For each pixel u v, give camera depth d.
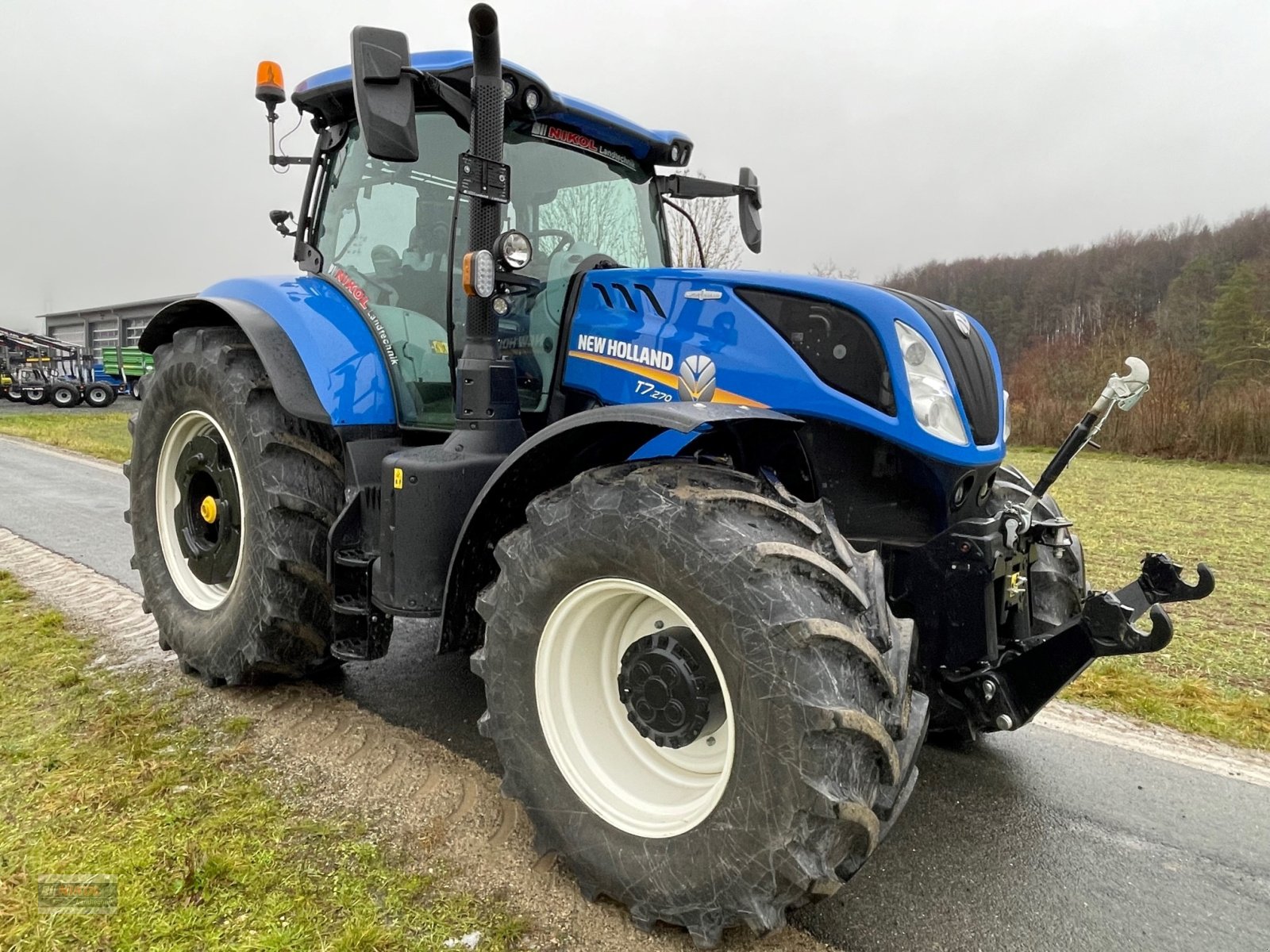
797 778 1.68
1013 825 2.50
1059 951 1.95
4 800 2.43
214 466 3.32
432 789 2.56
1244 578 6.08
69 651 3.67
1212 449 16.91
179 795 2.48
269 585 2.95
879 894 2.15
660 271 2.62
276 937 1.86
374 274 3.14
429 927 1.92
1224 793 2.74
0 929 1.88
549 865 2.19
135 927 1.89
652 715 2.00
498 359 2.65
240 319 3.08
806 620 1.71
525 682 2.14
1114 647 2.17
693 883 1.85
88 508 7.57
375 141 2.30
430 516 2.53
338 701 3.24
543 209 3.07
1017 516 2.33
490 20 2.36
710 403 2.08
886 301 2.32
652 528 1.88
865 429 2.29
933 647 2.34
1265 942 2.00
